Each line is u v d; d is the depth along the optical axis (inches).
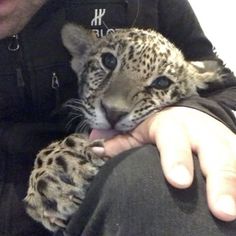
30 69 13.9
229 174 8.2
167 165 8.5
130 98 13.8
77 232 9.5
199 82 15.7
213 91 15.8
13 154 14.1
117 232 8.3
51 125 14.5
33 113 14.6
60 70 14.5
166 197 8.2
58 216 11.3
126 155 9.4
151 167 8.7
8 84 13.9
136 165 8.8
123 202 8.4
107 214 8.5
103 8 15.2
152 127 10.2
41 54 14.1
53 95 14.5
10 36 13.6
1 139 14.1
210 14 23.7
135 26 15.7
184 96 15.0
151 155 9.1
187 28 17.3
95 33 15.3
